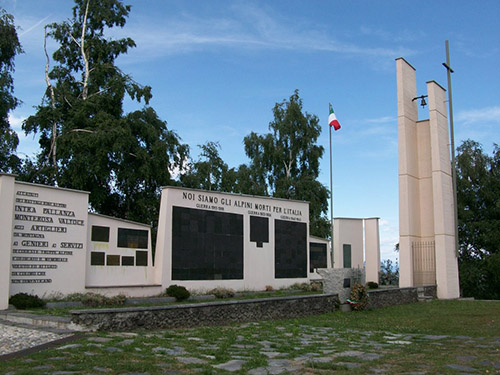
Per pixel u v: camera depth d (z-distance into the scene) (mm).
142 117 32375
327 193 42688
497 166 41000
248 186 42188
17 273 17344
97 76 32469
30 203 17938
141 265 21922
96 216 20578
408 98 28297
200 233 23516
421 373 7781
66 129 29656
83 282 19281
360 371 7887
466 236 39031
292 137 43500
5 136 28391
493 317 17141
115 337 10430
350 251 34188
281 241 27406
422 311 19594
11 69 30094
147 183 32469
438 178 26609
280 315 16656
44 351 8734
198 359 8617
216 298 22141
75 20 34594
